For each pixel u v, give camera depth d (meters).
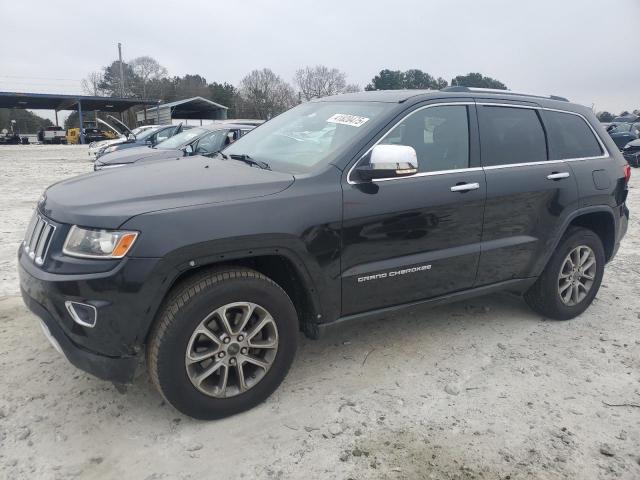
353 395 3.34
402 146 3.24
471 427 3.05
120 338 2.69
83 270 2.64
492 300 4.99
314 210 3.10
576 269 4.53
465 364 3.76
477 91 4.08
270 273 3.32
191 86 90.44
